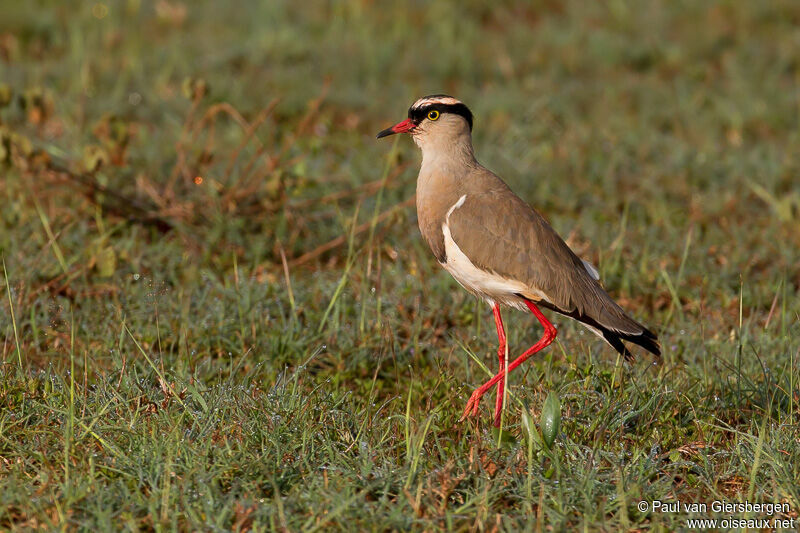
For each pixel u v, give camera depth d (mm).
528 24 24750
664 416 9242
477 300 11617
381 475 7863
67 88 18328
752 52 22734
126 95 18203
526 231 9383
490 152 16719
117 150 14062
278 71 19844
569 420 8883
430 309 11586
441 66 21109
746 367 10344
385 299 11672
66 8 22641
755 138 18484
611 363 10242
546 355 10508
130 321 10867
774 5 25281
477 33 23406
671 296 12414
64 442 8023
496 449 8281
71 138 15656
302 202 13836
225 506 7262
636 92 20219
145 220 13312
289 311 11469
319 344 10688
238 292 11359
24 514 7270
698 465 8328
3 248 12086
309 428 8391
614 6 25109
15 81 18062
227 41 21484
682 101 19750
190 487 7527
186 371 9602
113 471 7781
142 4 23484
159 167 14688
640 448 8648
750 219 14617
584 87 20422
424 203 9945
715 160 16656
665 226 14164
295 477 7809
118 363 9664
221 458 7828
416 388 10008
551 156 16812
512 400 9352
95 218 13258
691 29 23938
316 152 15180
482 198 9570
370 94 19328
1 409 8617
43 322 10711
